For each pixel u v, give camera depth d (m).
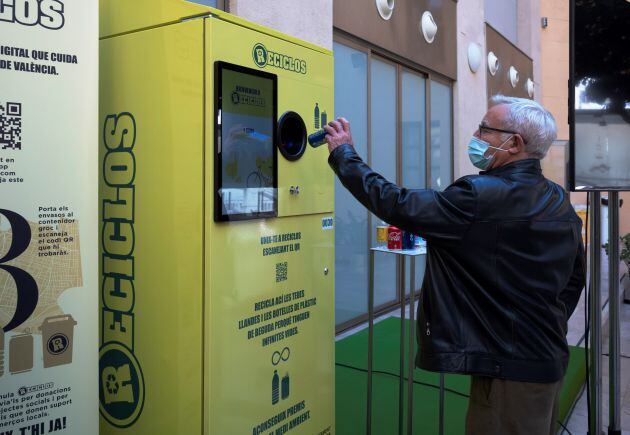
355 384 3.55
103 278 1.92
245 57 1.79
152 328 1.80
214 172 1.67
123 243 1.86
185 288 1.72
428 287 1.77
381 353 4.20
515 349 1.66
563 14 12.52
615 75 2.58
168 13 1.74
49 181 1.56
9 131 1.48
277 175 1.94
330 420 2.29
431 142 6.50
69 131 1.60
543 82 12.51
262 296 1.90
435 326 1.73
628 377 4.18
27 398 1.54
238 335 1.79
